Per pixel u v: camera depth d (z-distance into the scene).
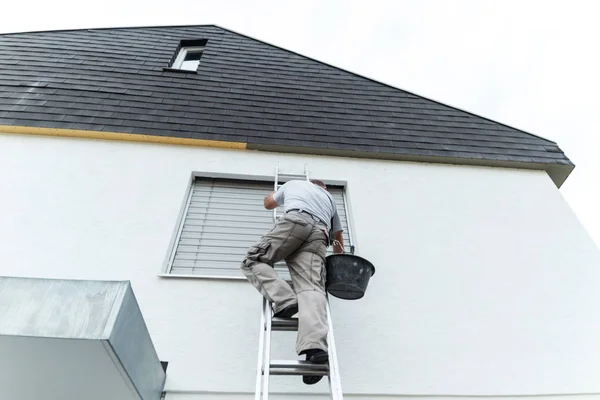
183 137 4.15
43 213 3.34
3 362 1.75
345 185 4.07
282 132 4.45
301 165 4.16
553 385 2.75
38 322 1.60
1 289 1.67
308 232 2.49
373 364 2.70
